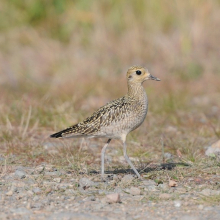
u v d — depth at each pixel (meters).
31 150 13.66
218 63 21.86
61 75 21.67
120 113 11.21
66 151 13.42
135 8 24.03
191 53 22.17
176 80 21.00
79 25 24.45
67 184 10.87
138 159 13.10
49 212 9.29
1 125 15.41
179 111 17.84
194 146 13.92
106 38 23.39
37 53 23.42
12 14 25.25
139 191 10.26
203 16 23.08
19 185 10.77
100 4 24.38
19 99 17.88
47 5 25.31
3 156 13.13
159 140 14.10
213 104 18.81
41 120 15.88
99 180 11.21
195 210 9.36
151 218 8.97
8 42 24.33
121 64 22.31
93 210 9.38
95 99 19.22
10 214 9.21
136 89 11.52
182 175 11.48
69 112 16.55
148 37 23.03
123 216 9.06
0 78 21.61
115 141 14.62
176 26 23.31
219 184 10.77
